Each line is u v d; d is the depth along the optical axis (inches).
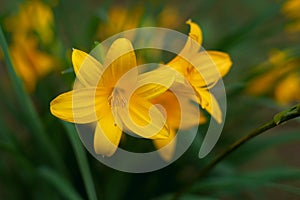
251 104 34.5
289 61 31.7
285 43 41.9
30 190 31.4
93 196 24.2
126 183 31.5
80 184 31.4
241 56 40.6
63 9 33.1
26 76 30.3
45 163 30.9
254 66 34.8
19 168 31.1
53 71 31.3
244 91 32.5
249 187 32.1
